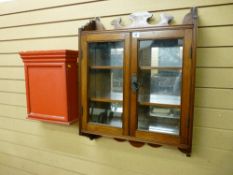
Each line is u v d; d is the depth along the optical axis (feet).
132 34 3.60
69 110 4.46
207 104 3.82
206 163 3.95
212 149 3.88
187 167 4.11
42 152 5.68
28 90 4.80
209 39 3.69
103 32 3.82
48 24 5.06
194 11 3.48
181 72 3.44
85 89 4.10
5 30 5.69
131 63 3.66
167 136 3.58
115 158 4.75
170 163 4.24
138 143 4.37
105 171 4.91
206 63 3.75
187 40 3.27
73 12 4.74
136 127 3.76
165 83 3.70
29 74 4.73
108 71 4.13
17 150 6.11
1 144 6.40
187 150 3.52
